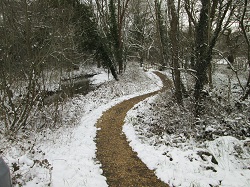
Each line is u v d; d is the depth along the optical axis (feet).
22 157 23.00
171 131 36.42
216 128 33.40
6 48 33.19
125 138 34.73
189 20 58.18
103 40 90.33
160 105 50.65
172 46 47.62
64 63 53.01
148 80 100.53
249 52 49.37
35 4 38.58
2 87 33.55
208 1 39.96
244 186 19.97
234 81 80.94
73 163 26.00
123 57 104.68
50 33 40.14
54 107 48.57
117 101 63.00
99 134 36.99
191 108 42.55
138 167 25.45
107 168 25.59
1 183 10.71
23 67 37.35
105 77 104.01
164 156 26.61
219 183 20.71
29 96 36.52
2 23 33.40
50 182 20.95
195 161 24.41
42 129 37.24
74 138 34.91
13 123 33.83
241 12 48.88
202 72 42.65
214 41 40.88
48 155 27.96
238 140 28.35
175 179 22.00
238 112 38.75
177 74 47.57
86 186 21.27
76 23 71.87
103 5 97.19
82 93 77.71
